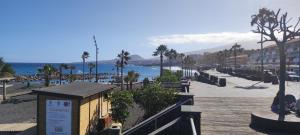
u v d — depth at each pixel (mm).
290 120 15070
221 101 26078
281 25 17203
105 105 23844
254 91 35188
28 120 29047
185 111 12023
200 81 55938
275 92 33906
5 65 81812
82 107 19000
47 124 18812
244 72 77625
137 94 25297
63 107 18625
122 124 22234
